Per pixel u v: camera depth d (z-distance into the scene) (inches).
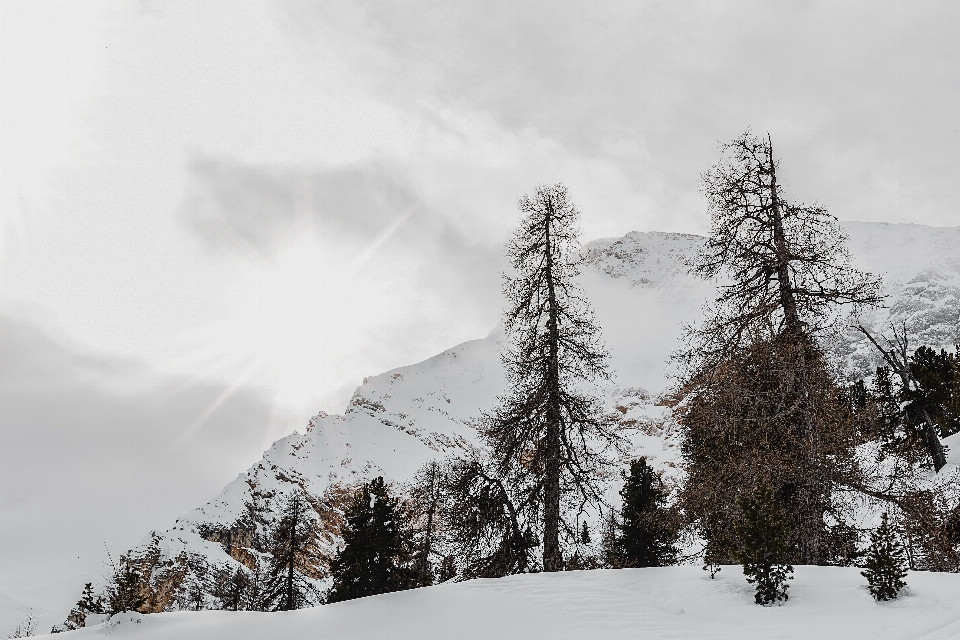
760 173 649.6
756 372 580.1
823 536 565.6
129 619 471.5
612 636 367.2
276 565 1317.7
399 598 505.4
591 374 679.7
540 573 567.2
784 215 627.8
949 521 525.3
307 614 484.1
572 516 660.1
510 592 496.1
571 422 668.1
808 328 593.6
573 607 440.8
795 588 426.3
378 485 1104.8
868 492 560.1
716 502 560.4
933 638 293.9
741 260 628.4
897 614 345.7
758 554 407.5
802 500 562.6
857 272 585.9
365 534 1050.1
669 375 645.3
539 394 670.5
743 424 572.1
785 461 550.3
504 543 675.4
